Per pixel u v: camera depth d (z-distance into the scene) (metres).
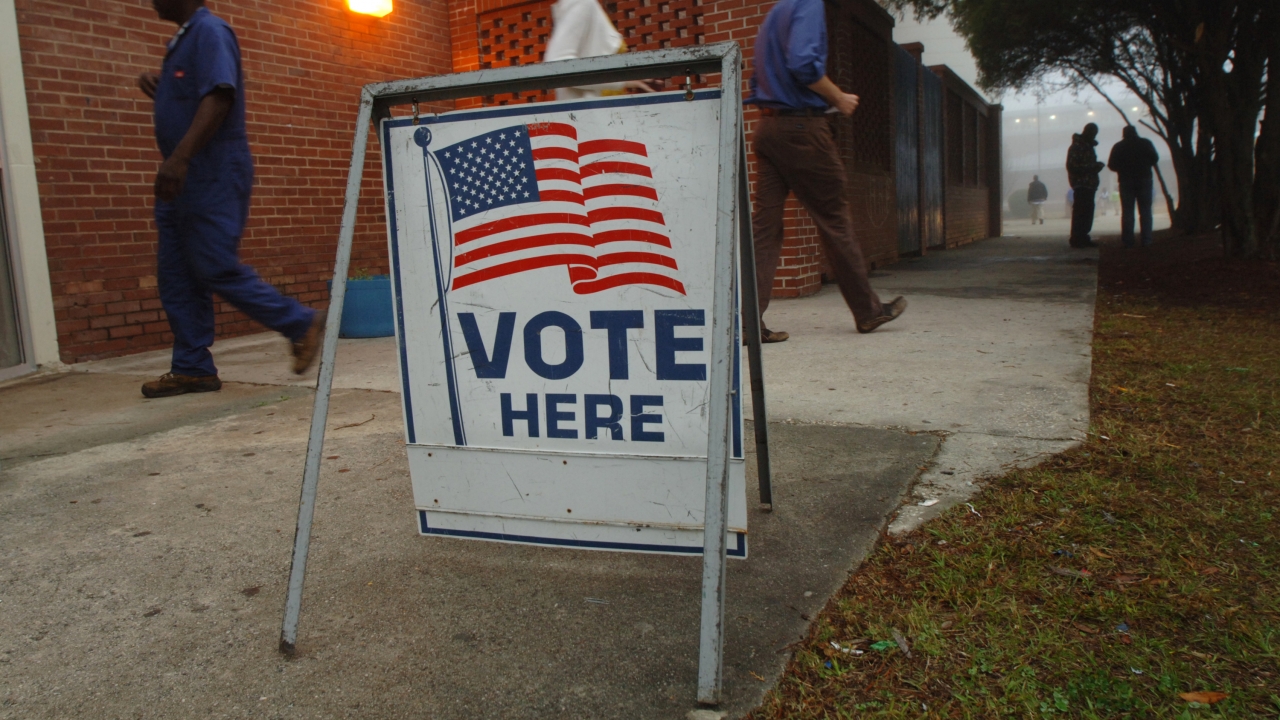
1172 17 8.91
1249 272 7.26
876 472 2.57
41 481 2.89
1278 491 2.28
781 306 6.35
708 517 1.52
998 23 12.48
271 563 2.17
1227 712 1.40
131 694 1.61
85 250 5.23
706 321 1.78
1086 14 11.30
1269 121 7.75
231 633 1.82
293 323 3.34
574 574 2.05
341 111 6.76
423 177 1.92
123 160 5.42
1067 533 2.06
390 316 5.87
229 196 3.38
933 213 13.04
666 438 1.85
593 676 1.61
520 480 1.97
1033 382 3.54
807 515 2.28
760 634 1.71
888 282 7.94
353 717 1.51
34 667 1.71
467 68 7.85
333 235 6.72
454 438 2.01
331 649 1.74
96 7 5.24
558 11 3.46
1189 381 3.52
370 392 4.07
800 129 4.36
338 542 2.28
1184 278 7.37
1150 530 2.07
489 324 1.93
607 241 1.82
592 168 1.81
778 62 4.32
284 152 6.31
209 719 1.52
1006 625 1.69
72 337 5.18
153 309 5.62
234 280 3.35
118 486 2.81
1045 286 7.21
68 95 5.12
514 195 1.87
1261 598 1.74
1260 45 7.88
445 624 1.83
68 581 2.10
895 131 10.62
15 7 4.85
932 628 1.67
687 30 6.73
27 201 4.92
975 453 2.69
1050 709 1.42
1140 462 2.53
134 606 1.96
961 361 4.03
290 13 6.32
